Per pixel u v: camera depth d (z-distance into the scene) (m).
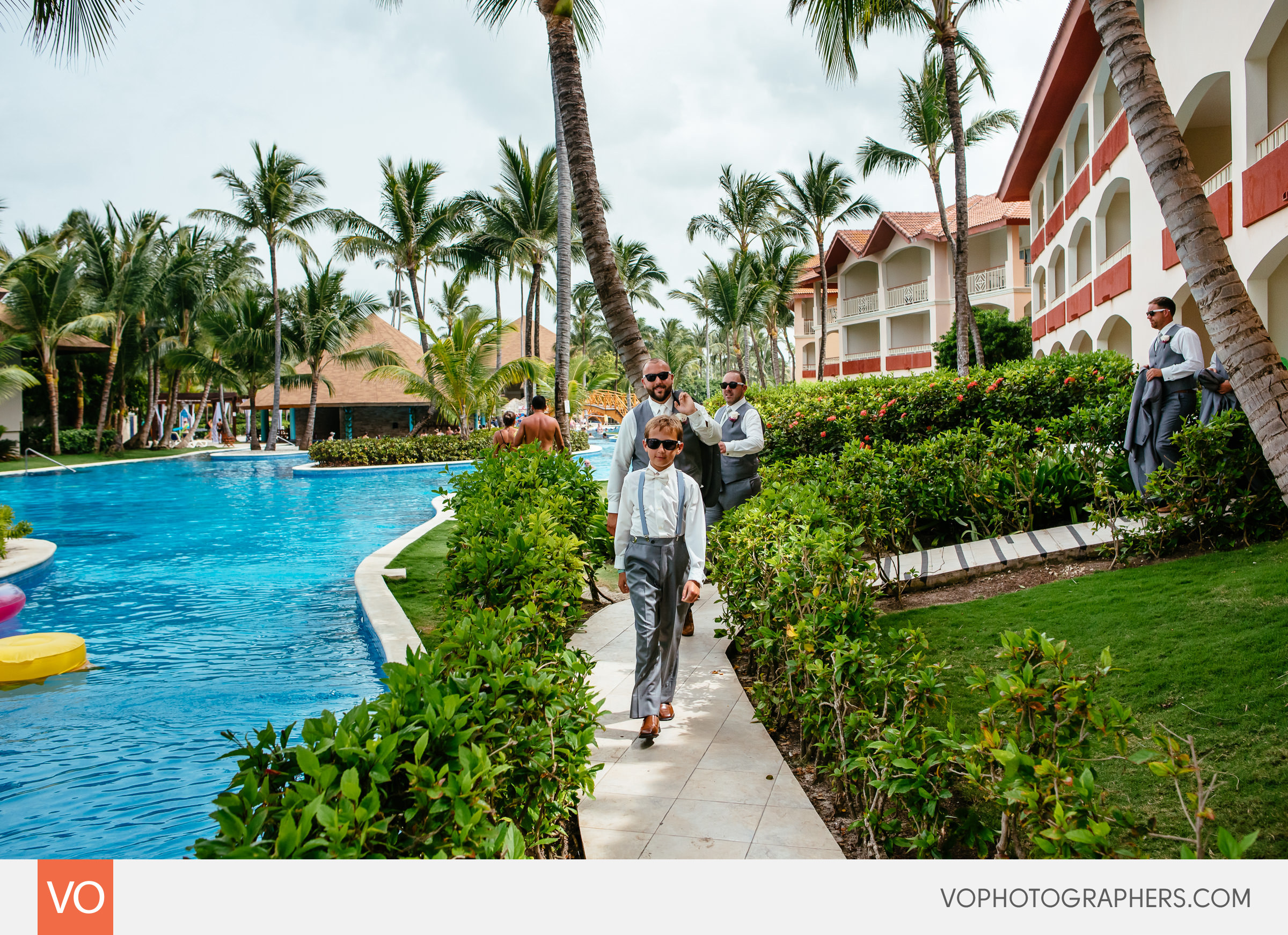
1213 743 3.44
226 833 1.74
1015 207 33.84
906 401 11.45
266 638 7.08
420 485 22.88
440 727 2.22
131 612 8.06
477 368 29.17
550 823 3.00
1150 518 6.13
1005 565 6.60
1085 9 15.77
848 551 4.86
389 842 2.00
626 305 8.48
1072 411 9.74
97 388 40.41
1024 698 2.54
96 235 35.41
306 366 44.03
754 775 3.87
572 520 6.93
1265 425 4.29
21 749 4.68
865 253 38.91
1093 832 2.08
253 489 21.97
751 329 53.91
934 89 24.08
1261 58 10.46
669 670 4.58
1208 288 4.48
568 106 8.39
